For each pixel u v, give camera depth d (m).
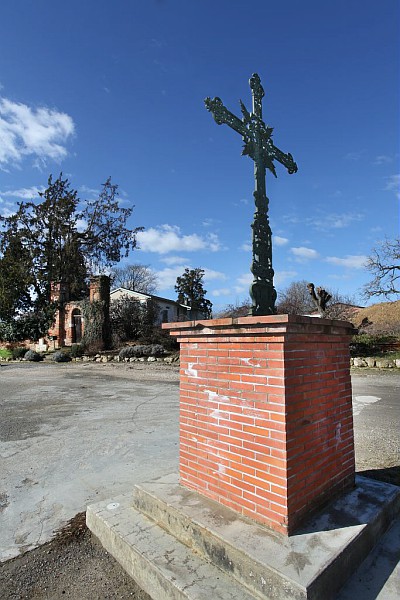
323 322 2.73
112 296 37.25
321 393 2.85
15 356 23.67
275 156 3.82
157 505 2.95
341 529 2.51
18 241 27.53
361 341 18.44
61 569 2.73
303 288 31.62
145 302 30.69
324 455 2.84
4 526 3.30
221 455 2.88
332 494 2.91
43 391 10.78
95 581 2.60
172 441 5.67
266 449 2.57
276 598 2.07
